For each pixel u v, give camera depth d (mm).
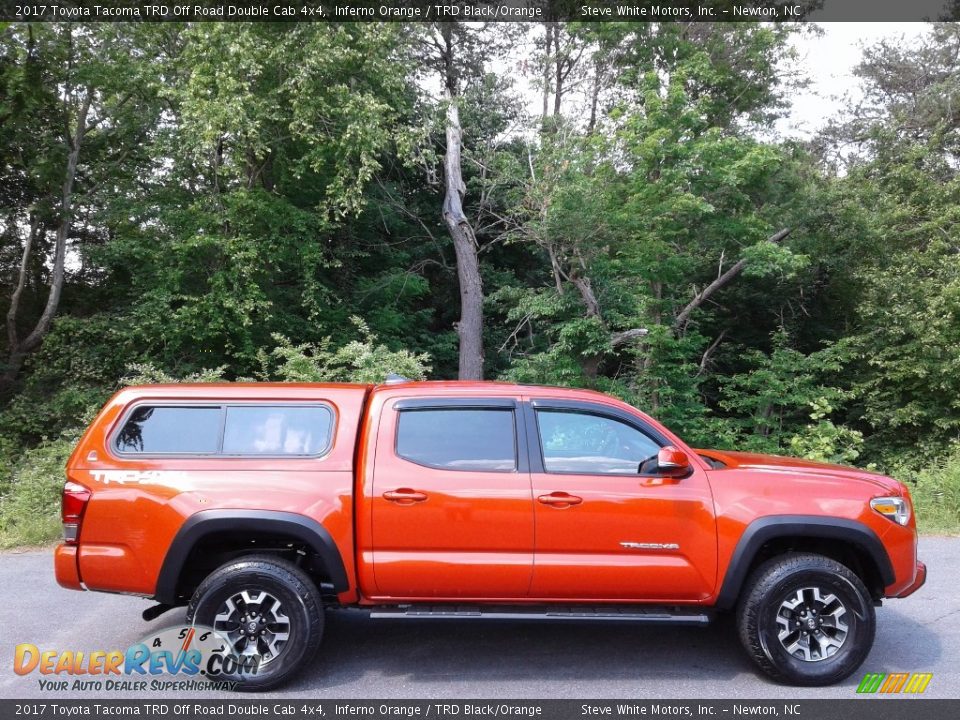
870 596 4668
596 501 4457
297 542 4676
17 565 7293
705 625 5633
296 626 4379
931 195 18734
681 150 14219
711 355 20766
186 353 15742
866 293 17734
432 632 5465
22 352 16438
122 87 15719
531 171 16953
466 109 20609
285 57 14484
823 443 12859
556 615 4488
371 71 15359
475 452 4582
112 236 18094
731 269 17797
